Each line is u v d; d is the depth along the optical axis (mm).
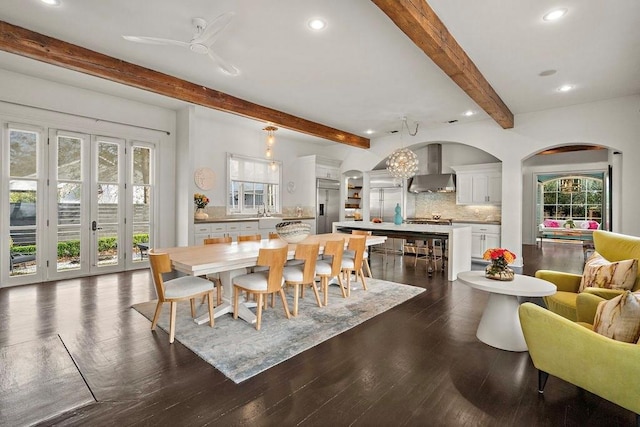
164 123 5902
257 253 3166
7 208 4340
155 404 1842
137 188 5613
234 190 7133
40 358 2348
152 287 4305
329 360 2379
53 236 4719
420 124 6422
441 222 7516
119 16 2809
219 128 6723
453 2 2570
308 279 3338
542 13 2719
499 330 2621
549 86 4414
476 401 1896
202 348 2529
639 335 1614
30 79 4441
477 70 3826
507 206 6020
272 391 1980
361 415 1765
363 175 8586
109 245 5289
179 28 2998
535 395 1956
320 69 3877
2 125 4258
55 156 4711
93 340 2652
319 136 6531
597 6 2613
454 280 4844
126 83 3748
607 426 1689
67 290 4145
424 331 2938
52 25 2963
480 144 6215
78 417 1726
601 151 8625
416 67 3809
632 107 4793
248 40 3180
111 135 5250
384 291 4258
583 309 2246
